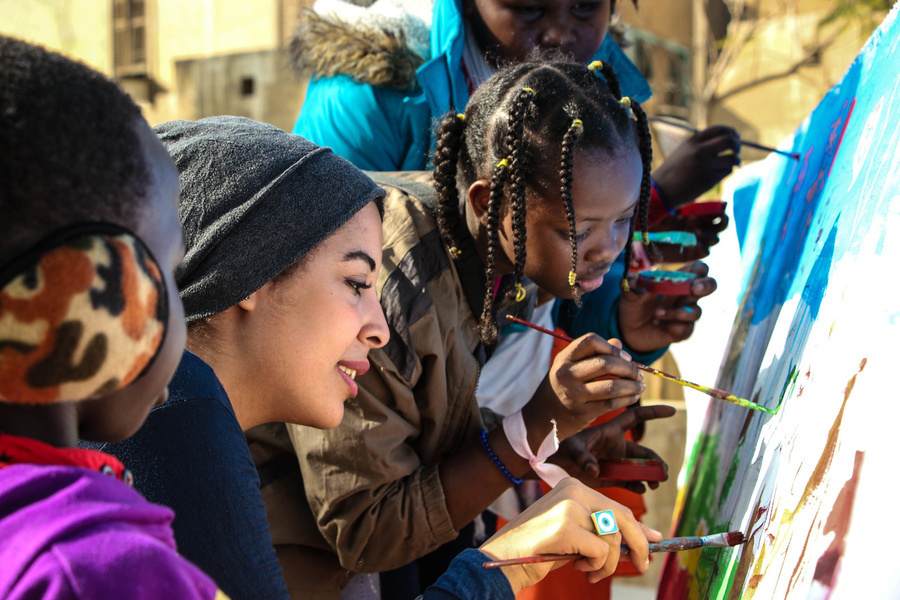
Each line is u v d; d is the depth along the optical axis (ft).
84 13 27.89
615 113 5.01
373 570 5.12
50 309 2.03
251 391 4.00
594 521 3.88
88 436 2.53
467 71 7.25
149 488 3.37
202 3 27.61
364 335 4.09
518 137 4.78
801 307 4.77
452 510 4.95
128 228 2.22
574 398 4.75
